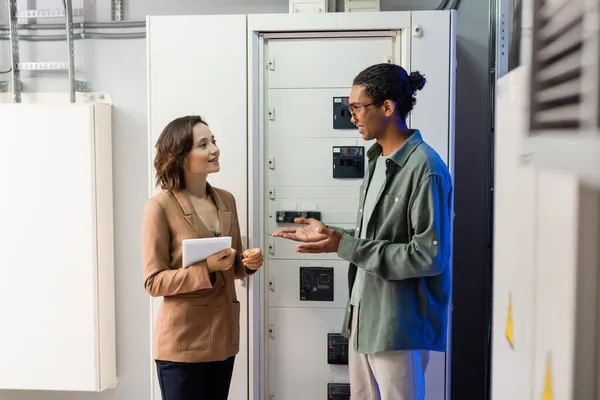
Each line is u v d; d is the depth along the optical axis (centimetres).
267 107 205
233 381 204
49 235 223
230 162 203
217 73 202
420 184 145
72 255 223
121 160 243
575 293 60
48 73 245
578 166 58
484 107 234
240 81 201
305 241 155
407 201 149
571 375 60
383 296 150
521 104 78
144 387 247
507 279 87
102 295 230
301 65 203
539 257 71
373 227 156
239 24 200
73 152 222
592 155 55
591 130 55
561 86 62
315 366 207
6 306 225
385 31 199
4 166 223
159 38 202
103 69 243
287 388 208
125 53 242
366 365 163
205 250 157
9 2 235
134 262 244
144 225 163
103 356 231
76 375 225
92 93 242
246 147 202
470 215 237
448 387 200
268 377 209
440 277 153
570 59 60
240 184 203
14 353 226
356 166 203
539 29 70
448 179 149
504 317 90
